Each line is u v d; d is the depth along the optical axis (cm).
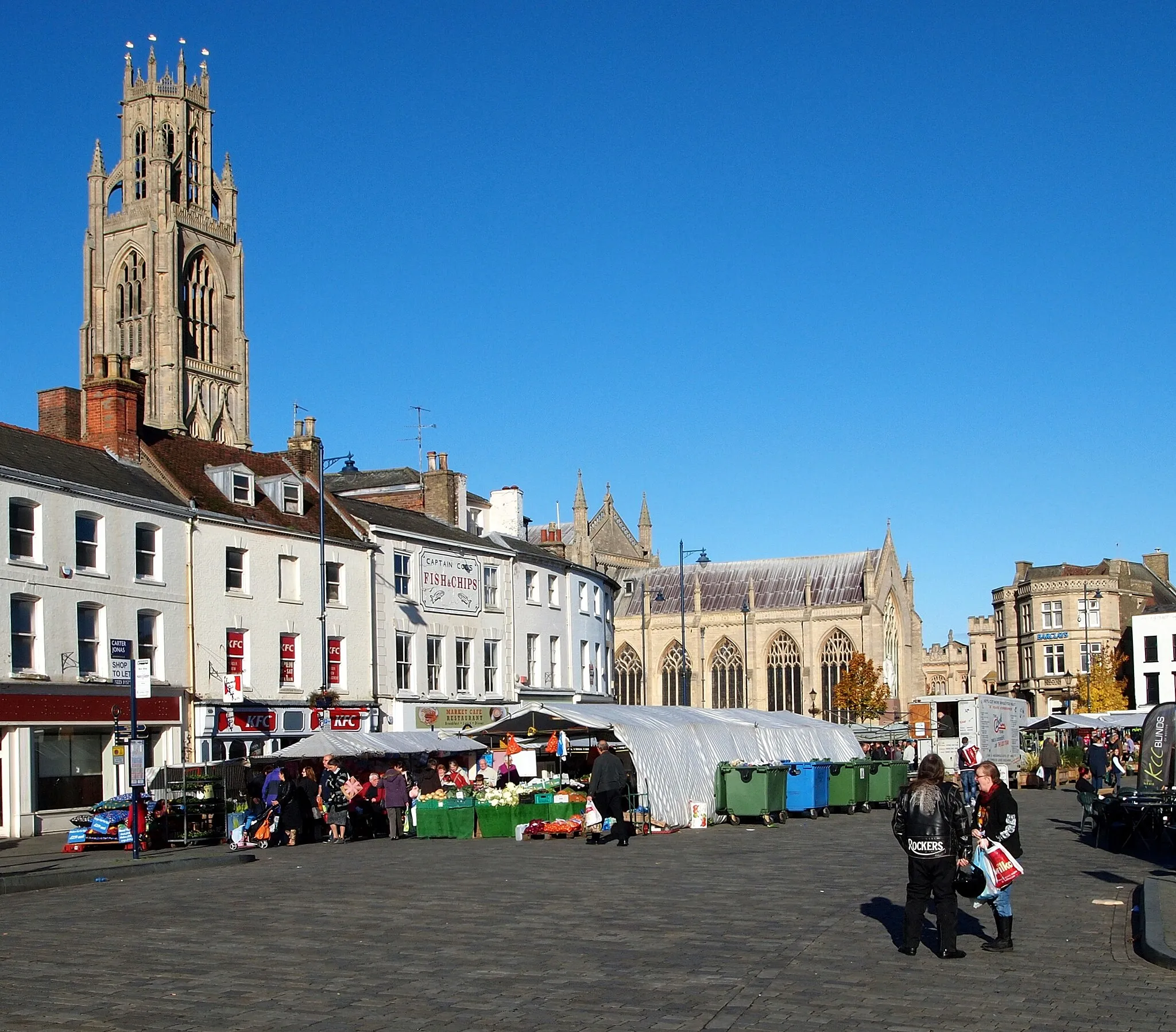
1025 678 11662
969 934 1666
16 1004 1270
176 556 4441
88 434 4800
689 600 13625
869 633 12606
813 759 4562
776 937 1627
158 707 4247
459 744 4181
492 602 6103
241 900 2022
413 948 1553
